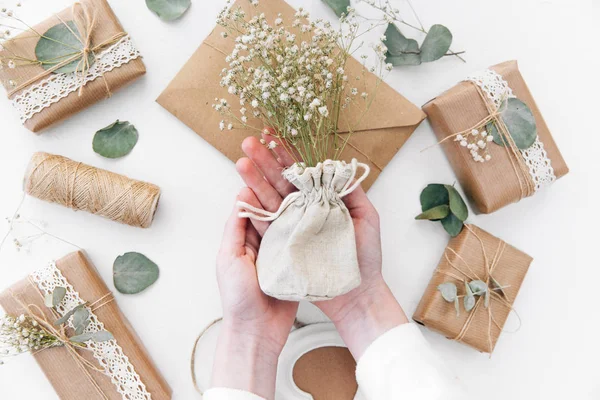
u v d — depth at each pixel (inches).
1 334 20.5
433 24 22.2
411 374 18.1
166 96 21.0
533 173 21.0
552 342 22.7
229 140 21.2
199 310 22.1
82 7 20.6
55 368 20.9
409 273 22.3
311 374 21.8
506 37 22.4
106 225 21.9
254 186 19.3
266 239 18.6
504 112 20.7
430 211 21.5
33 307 20.9
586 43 22.6
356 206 19.4
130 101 21.7
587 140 22.7
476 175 21.0
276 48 18.2
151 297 22.0
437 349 22.4
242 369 18.9
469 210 22.3
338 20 21.8
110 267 21.9
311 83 18.1
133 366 21.1
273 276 17.7
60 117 20.9
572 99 22.6
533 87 22.6
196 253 22.0
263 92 17.6
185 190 21.9
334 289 17.4
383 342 18.9
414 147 22.1
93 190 20.5
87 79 20.6
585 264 22.5
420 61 21.5
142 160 21.8
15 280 21.7
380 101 21.1
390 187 22.2
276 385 21.5
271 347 19.6
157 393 21.2
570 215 22.7
